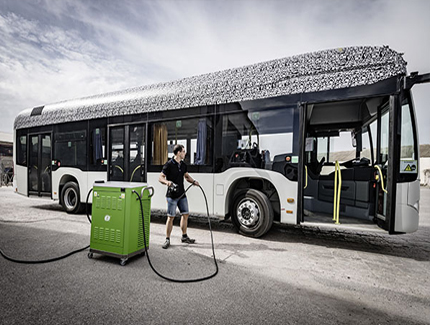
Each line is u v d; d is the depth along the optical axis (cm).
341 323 229
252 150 497
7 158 2223
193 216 735
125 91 672
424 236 553
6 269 340
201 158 544
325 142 618
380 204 438
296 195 457
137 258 383
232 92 523
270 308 252
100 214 375
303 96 458
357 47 430
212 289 289
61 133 750
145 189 387
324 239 514
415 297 281
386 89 402
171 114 582
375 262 388
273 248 444
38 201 1030
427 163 2408
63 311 242
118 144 653
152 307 250
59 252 407
